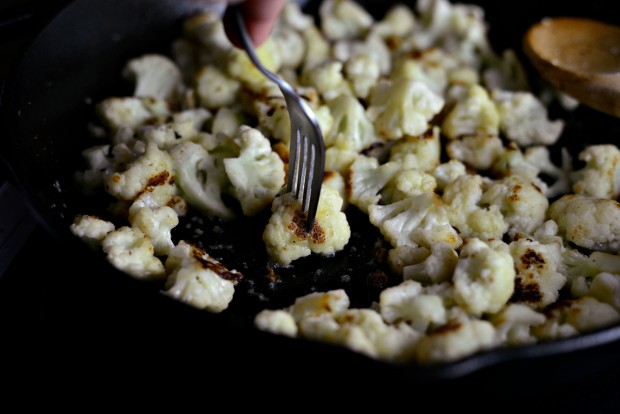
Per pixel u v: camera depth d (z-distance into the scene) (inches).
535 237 16.5
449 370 11.8
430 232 16.1
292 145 16.3
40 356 15.5
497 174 18.4
